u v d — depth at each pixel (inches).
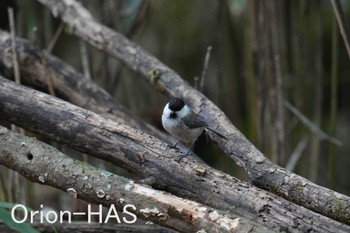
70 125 305.1
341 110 634.8
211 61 594.2
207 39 610.2
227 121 333.1
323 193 280.8
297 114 419.2
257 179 296.5
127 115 379.6
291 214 267.7
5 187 382.9
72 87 388.2
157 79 370.3
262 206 270.8
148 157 292.2
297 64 469.1
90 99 384.5
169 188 288.2
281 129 409.4
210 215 258.4
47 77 377.1
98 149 301.6
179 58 621.9
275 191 291.0
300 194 284.5
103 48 401.4
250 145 312.7
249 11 415.2
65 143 309.9
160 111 534.0
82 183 281.0
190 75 619.8
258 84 411.2
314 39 491.2
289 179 289.1
